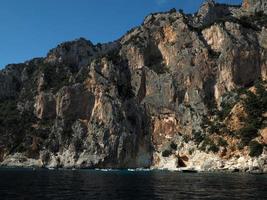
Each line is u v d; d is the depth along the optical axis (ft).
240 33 591.78
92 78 649.61
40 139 645.10
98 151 581.94
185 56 608.60
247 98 498.28
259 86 526.98
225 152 460.55
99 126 599.98
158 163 566.77
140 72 634.02
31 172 430.20
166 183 258.16
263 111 472.44
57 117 646.33
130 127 595.88
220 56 581.53
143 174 396.37
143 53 650.84
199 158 486.79
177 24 645.51
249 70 570.87
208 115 541.34
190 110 563.89
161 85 608.19
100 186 231.30
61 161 602.03
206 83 582.76
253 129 451.94
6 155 643.86
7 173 400.06
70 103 644.27
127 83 644.27
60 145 616.39
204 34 622.95
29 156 630.74
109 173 420.36
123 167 579.48
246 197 171.01
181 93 594.65
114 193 189.67
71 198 167.63
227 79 568.82
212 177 328.49
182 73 602.03
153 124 598.34
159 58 652.48
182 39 628.69
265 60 575.79
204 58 591.78
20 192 191.72
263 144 435.94
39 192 192.13
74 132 615.16
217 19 650.02
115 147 581.94
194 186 230.89
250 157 434.30
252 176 341.62
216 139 478.18
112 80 635.66
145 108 609.42
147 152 589.32
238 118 478.59
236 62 570.05
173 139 564.30
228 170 441.68
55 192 192.44
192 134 529.04
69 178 316.19
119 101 606.55
